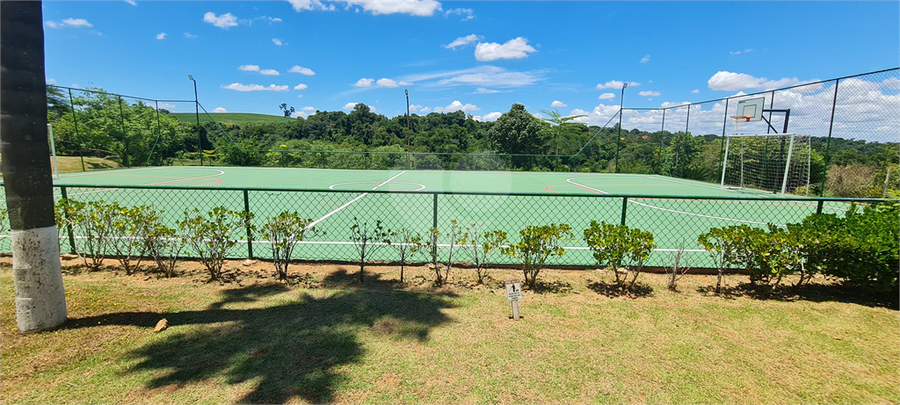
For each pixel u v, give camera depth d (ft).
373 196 38.06
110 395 7.82
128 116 84.43
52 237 10.45
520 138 114.11
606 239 13.82
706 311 12.30
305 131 168.04
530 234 14.30
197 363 8.99
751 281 14.39
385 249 19.30
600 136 95.40
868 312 12.29
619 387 8.31
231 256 17.97
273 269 16.03
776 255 13.58
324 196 38.09
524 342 10.13
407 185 51.21
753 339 10.46
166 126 95.81
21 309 10.12
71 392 7.89
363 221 26.63
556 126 128.57
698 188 56.65
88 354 9.30
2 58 9.21
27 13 9.44
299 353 9.45
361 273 14.78
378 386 8.21
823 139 46.91
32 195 9.91
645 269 16.43
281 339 10.11
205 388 8.07
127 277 14.89
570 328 10.98
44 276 10.28
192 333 10.39
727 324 11.35
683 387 8.35
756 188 57.00
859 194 42.01
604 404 7.79
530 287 14.24
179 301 12.58
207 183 52.11
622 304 12.80
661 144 81.61
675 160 76.64
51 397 7.72
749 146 58.75
